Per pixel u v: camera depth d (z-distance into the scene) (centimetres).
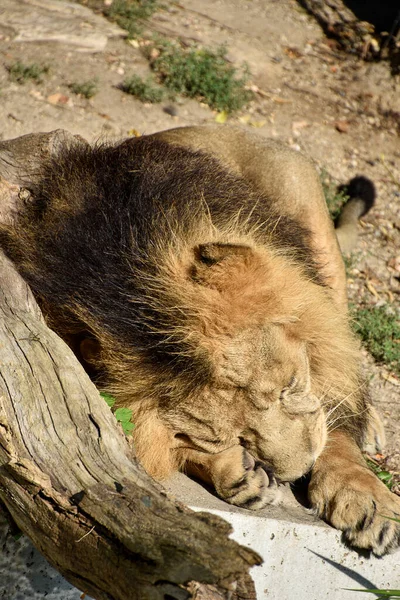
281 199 1108
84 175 870
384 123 1944
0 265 741
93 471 614
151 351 728
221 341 712
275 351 721
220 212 822
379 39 2241
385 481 988
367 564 771
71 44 1828
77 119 1583
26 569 739
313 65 2083
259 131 1758
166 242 748
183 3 2198
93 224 790
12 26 1841
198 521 551
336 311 861
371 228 1606
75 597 759
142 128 1619
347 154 1789
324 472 800
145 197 801
